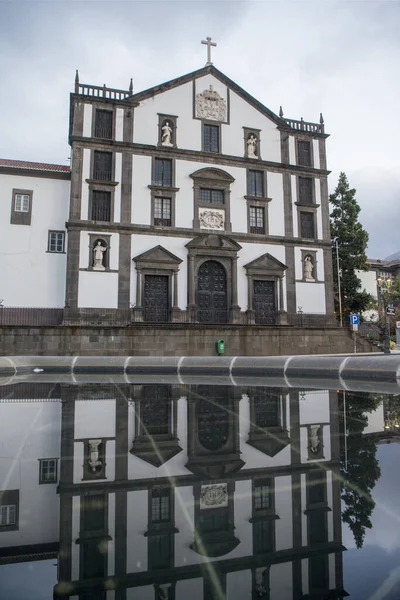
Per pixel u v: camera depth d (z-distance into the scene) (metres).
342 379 10.12
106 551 1.82
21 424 4.59
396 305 53.09
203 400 6.51
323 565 1.68
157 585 1.56
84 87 30.38
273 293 32.31
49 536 1.96
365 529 2.00
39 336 22.08
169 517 2.16
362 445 3.68
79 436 4.04
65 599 1.50
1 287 27.80
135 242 29.34
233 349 25.08
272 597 1.47
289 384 9.16
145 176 30.28
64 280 28.86
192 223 30.88
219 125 32.81
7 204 28.66
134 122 30.72
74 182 28.62
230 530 2.01
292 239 32.91
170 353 23.95
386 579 1.59
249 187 32.81
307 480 2.74
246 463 3.13
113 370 12.93
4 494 2.50
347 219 44.28
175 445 3.70
